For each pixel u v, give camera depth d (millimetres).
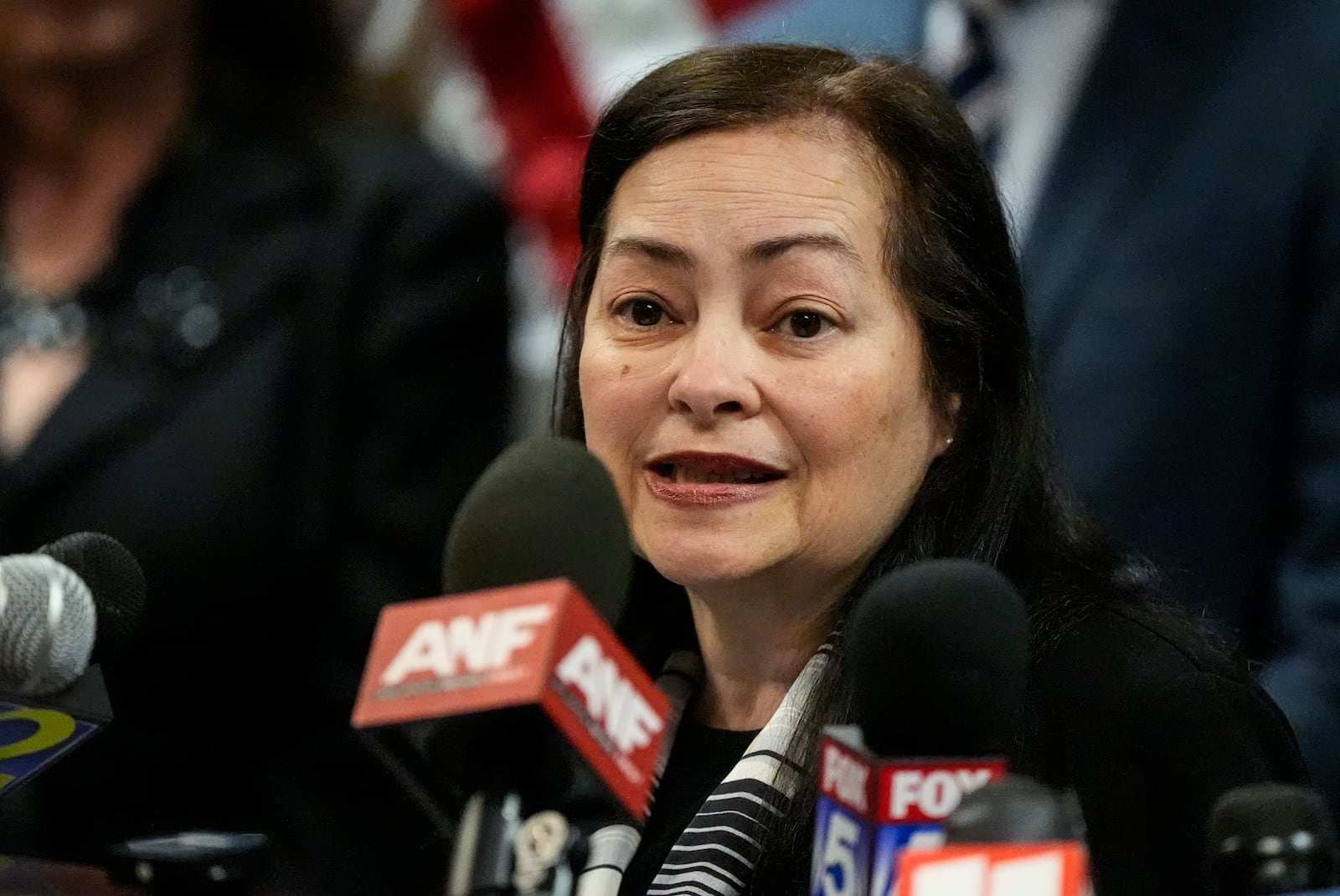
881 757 6223
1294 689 11953
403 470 13516
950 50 14055
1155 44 13070
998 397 9070
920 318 8805
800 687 8586
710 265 8531
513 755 5945
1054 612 8703
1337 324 12391
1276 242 12617
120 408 13000
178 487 12859
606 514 6633
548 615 5875
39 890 7410
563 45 18234
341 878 12797
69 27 13375
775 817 8297
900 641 6172
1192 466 12586
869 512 8641
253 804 12875
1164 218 12820
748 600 8852
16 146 13750
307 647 13156
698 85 8781
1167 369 12625
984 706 6207
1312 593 12133
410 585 13375
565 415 9602
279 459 13102
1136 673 8305
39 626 6734
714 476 8562
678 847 8383
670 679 9367
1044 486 9266
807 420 8445
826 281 8523
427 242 13914
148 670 12680
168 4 13688
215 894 7652
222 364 13211
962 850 5137
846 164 8664
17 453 12945
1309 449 12414
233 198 13695
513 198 17984
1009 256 9133
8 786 7316
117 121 13688
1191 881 7980
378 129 14414
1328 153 12555
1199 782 8039
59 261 13625
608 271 8844
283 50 14352
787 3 17656
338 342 13477
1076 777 8234
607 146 9008
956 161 8930
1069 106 13484
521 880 5914
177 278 13430
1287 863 5746
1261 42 12859
